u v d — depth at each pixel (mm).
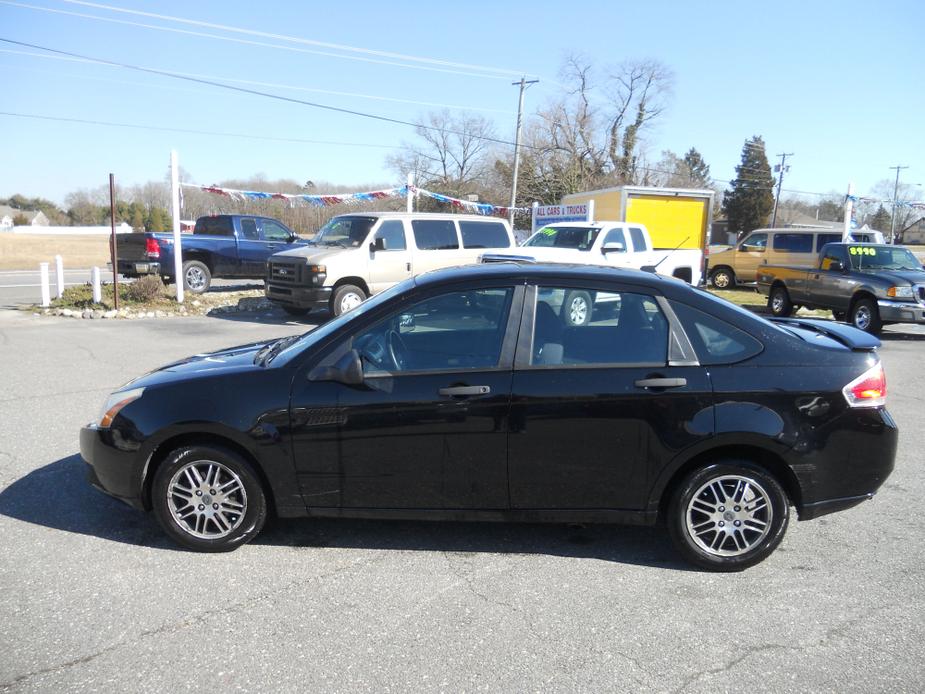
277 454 3881
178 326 12523
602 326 3926
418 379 3850
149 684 2828
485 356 3885
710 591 3652
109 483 4020
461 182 53812
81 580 3666
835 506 3875
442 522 4484
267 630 3227
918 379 9492
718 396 3756
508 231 14664
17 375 8312
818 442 3773
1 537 4148
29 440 5887
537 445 3801
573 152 50656
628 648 3125
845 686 2873
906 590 3678
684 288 4000
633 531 4402
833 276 14727
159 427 3879
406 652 3068
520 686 2848
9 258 35094
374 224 13109
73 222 109562
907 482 5340
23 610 3365
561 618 3367
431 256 13570
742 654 3092
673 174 61312
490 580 3738
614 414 3758
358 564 3902
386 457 3861
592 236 14078
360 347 3947
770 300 16766
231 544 3998
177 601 3475
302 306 12789
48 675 2875
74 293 15352
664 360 3830
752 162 76625
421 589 3631
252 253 16953
